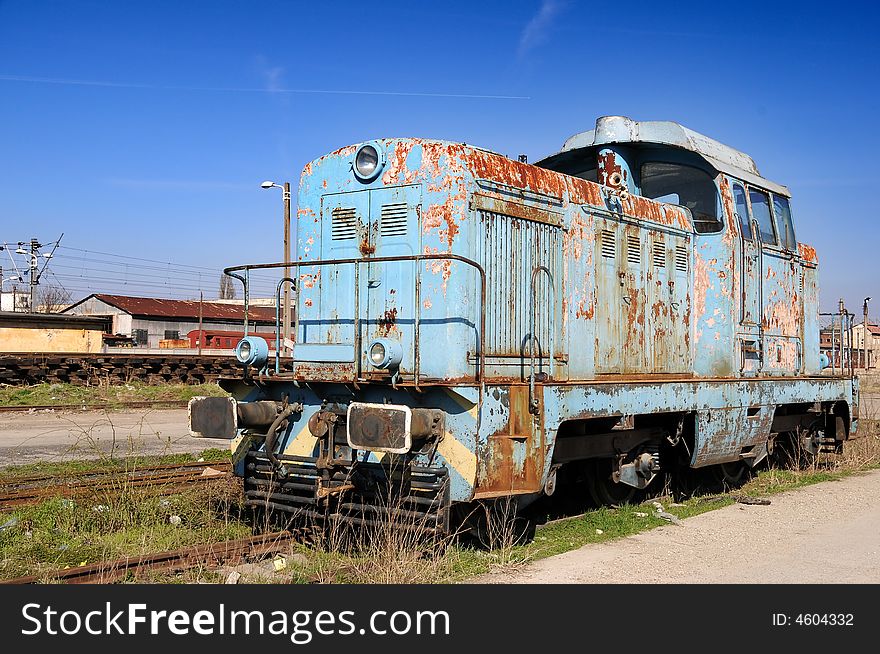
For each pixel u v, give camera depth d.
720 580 5.57
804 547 6.57
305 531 6.23
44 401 18.55
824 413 11.41
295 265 6.32
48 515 6.82
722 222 8.78
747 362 9.17
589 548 6.50
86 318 26.58
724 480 9.60
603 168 8.58
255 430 6.53
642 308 7.93
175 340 47.09
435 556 5.65
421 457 5.83
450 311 6.12
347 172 6.75
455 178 6.27
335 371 6.42
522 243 6.73
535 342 6.78
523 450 6.07
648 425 8.29
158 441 12.96
